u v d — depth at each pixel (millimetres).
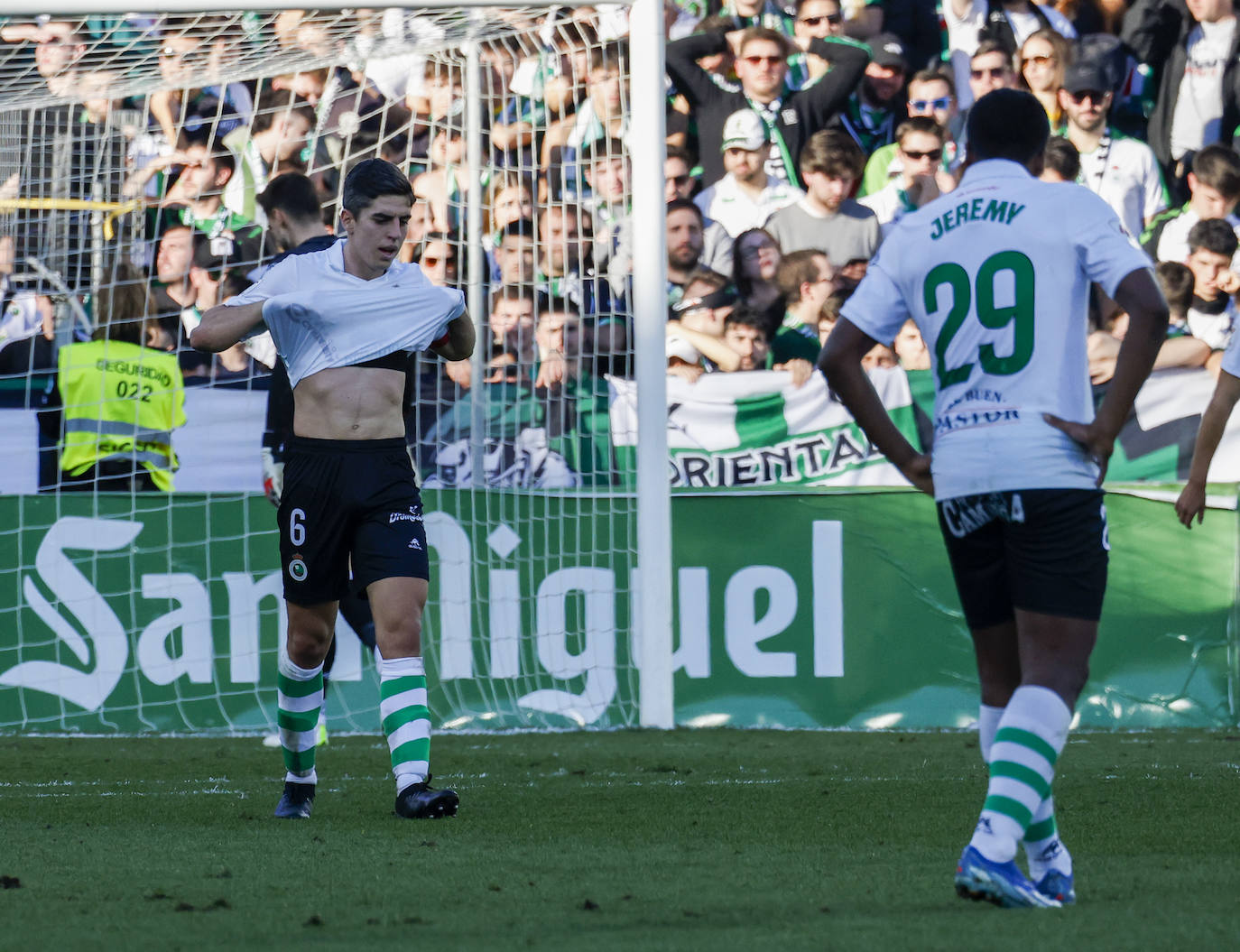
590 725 27312
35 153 33188
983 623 10383
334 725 26859
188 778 19578
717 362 33188
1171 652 27328
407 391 17688
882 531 27500
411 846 12633
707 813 15227
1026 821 9312
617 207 31797
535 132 32031
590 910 9336
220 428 31062
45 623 26719
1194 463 14211
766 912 9180
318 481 14688
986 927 8539
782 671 27484
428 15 28547
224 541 27031
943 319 10047
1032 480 9625
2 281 32625
